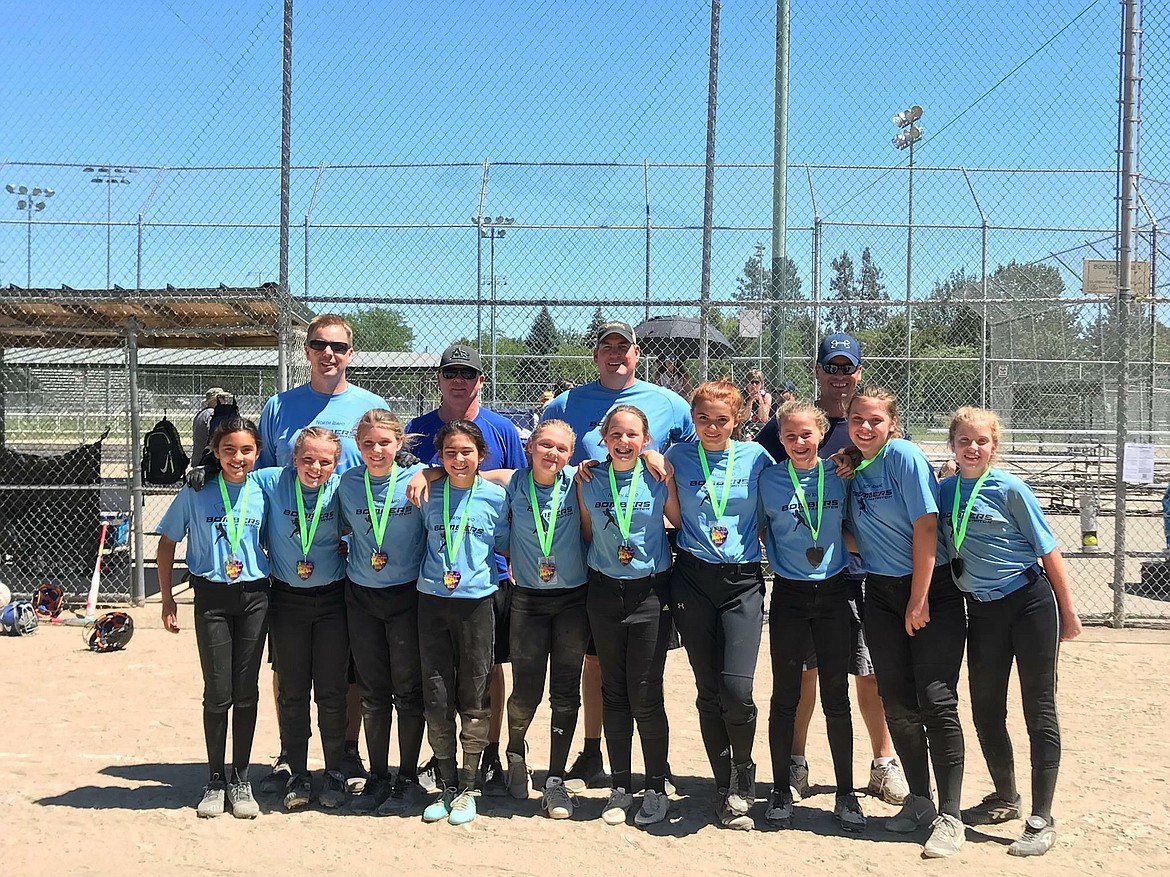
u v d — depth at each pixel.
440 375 4.65
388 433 4.03
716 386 4.02
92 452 9.14
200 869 3.57
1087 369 16.67
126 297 7.93
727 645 3.90
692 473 4.05
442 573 3.98
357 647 4.14
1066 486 13.23
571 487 4.07
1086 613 8.17
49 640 7.31
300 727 4.21
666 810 4.09
